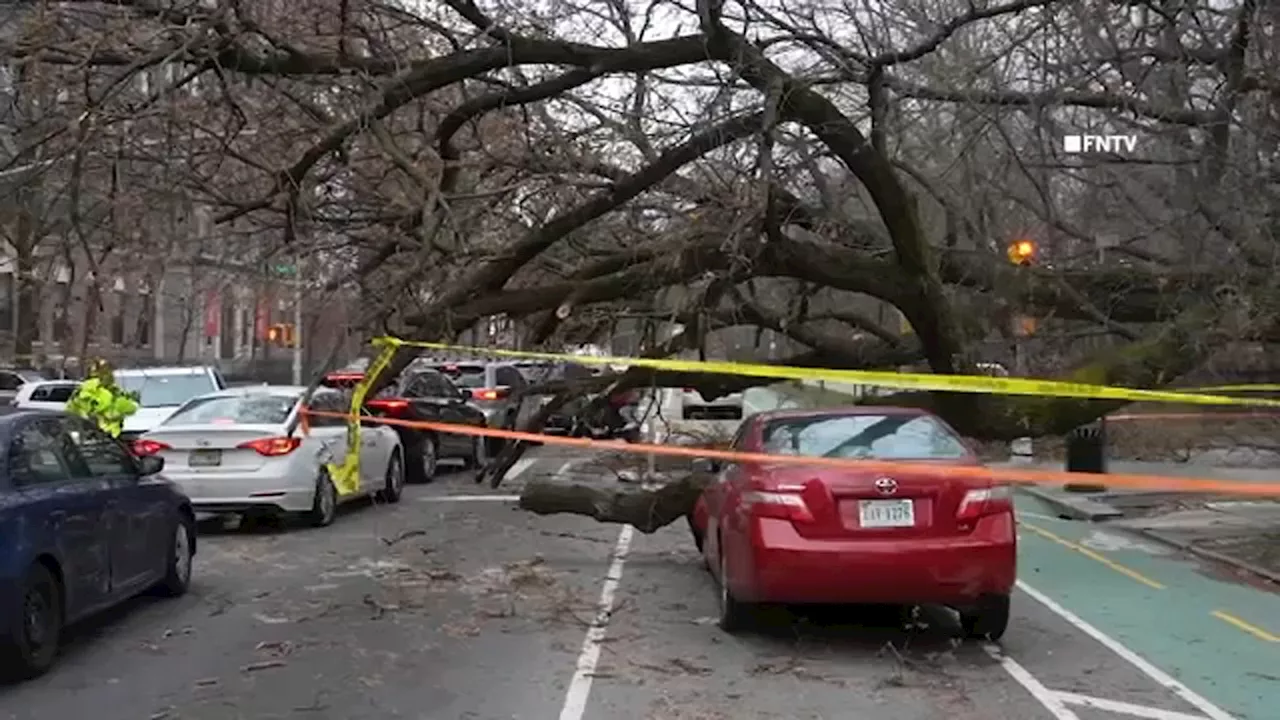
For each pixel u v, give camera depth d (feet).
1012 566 25.21
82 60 29.99
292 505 43.16
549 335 43.16
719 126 35.22
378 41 35.24
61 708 21.84
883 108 36.37
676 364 28.91
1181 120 40.19
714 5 33.17
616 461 63.31
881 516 24.97
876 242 42.70
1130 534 44.88
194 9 31.14
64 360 84.28
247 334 149.28
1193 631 28.27
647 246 38.83
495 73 38.93
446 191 39.37
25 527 23.29
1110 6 42.96
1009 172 47.03
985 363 48.32
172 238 35.73
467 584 33.86
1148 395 24.86
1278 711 21.61
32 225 51.70
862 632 27.81
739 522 26.00
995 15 37.32
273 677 23.95
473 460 65.51
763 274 38.34
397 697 22.52
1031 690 22.99
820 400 77.25
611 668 24.56
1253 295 39.55
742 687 23.13
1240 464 65.82
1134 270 44.75
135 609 30.48
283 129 38.27
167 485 31.50
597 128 37.06
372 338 34.68
